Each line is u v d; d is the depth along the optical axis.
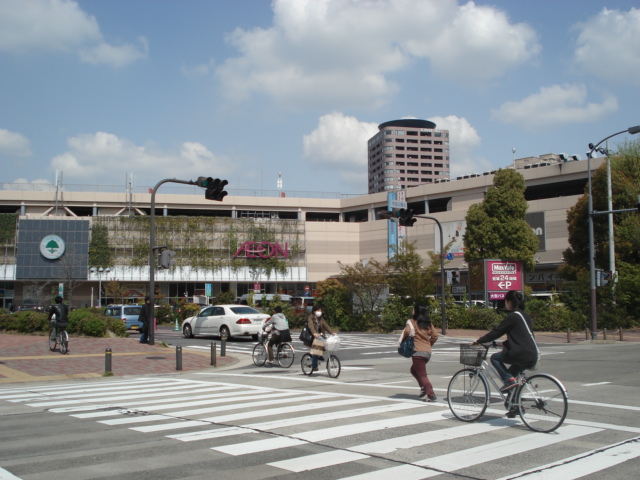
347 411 8.97
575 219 40.16
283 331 16.45
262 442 6.93
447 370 15.15
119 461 6.16
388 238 70.75
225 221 74.06
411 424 7.92
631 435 7.22
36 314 26.88
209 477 5.55
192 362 17.95
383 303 35.12
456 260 65.06
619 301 34.91
